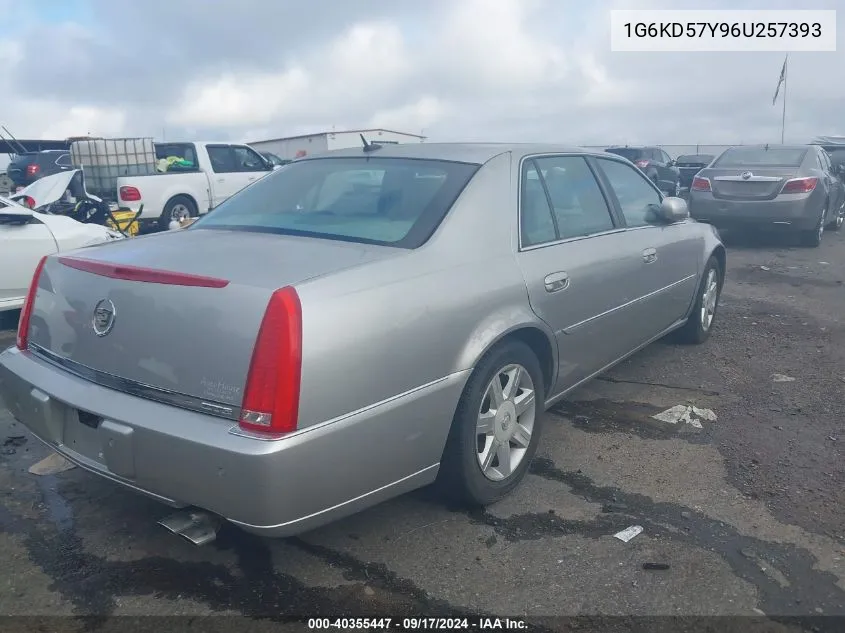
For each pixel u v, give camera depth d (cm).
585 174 445
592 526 335
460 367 312
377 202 353
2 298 650
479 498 339
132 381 279
